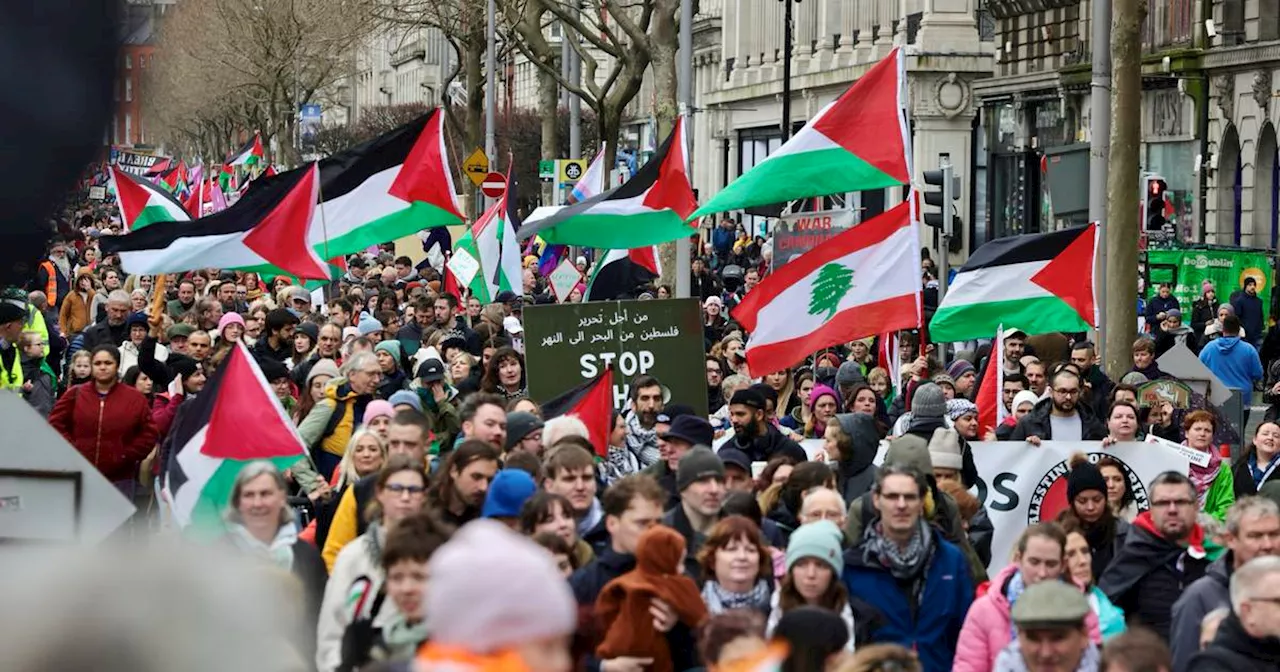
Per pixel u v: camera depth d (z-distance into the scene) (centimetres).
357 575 1038
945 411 1823
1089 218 3020
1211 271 4844
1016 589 1105
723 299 5309
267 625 481
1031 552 1093
